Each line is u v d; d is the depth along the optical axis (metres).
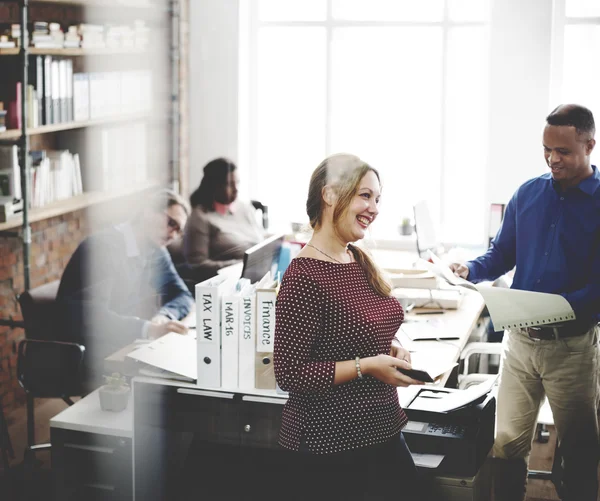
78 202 3.03
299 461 1.75
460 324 2.94
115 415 2.25
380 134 3.13
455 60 3.21
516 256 2.51
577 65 3.40
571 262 2.38
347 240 1.74
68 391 2.77
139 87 2.84
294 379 1.64
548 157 2.34
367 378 1.71
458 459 1.96
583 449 2.46
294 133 3.04
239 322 2.08
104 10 2.91
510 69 3.36
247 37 2.86
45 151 3.04
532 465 3.06
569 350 2.38
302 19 2.96
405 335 2.79
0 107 2.98
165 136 2.90
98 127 2.93
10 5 3.07
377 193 1.74
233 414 2.08
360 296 1.71
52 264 3.26
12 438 3.11
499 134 3.40
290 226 3.31
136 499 2.16
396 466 1.78
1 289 3.29
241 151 2.91
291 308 1.66
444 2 3.12
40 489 2.70
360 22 2.99
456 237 3.52
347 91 3.03
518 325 2.32
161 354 2.29
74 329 2.78
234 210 2.87
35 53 2.99
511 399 2.50
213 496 2.11
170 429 2.13
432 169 3.39
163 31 2.87
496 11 3.27
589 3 3.34
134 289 2.81
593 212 2.33
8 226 3.02
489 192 3.46
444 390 2.19
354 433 1.70
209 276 2.86
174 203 2.84
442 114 3.26
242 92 2.90
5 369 3.32
